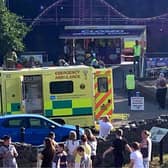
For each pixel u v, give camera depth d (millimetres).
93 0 110438
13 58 93500
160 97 80188
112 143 48812
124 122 71625
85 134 48844
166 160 55031
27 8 108875
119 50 111875
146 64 102875
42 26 109188
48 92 67312
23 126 59000
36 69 67625
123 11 110875
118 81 99688
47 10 109500
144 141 46031
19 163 51750
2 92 66875
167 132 54188
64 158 43469
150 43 111875
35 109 67438
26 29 98812
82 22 110250
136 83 94062
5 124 58844
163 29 112125
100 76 68688
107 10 110562
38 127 59094
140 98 74938
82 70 67562
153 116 76000
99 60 103938
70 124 67500
